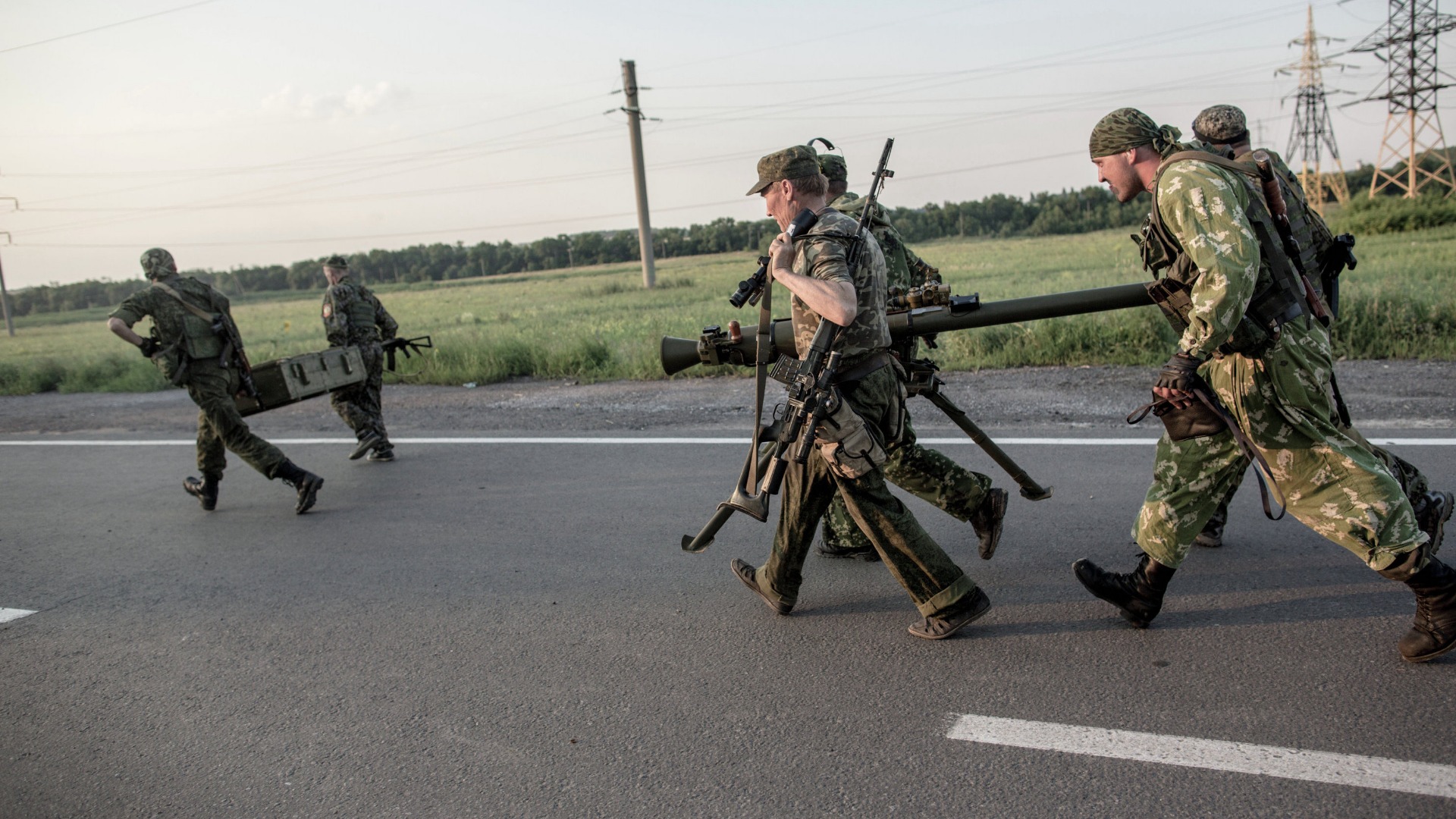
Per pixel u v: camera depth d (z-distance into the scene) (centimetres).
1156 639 299
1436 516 276
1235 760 229
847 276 278
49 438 859
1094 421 607
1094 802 217
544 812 233
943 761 240
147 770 268
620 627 344
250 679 322
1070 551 387
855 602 349
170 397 1092
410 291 6706
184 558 468
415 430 764
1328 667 271
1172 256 265
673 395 820
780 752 251
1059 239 5862
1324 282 287
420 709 292
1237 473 281
